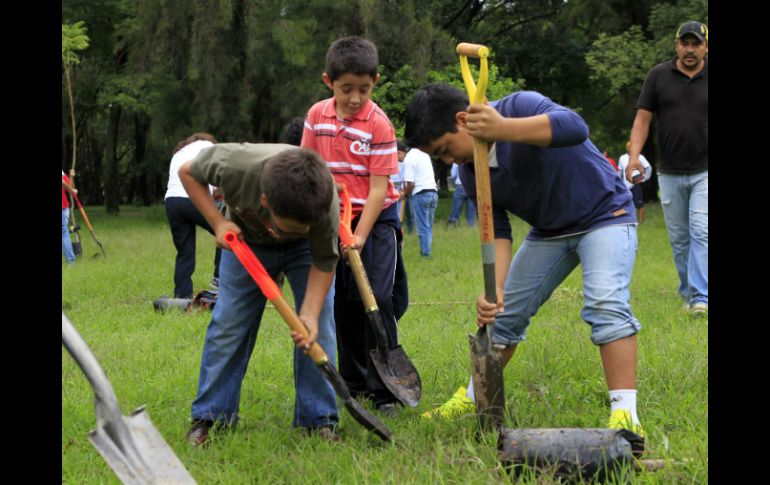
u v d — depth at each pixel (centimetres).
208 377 388
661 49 1975
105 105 2594
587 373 474
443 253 1252
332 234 356
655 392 436
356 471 332
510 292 408
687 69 679
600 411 407
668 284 880
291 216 325
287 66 2036
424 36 2127
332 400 396
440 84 371
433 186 1198
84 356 277
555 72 2955
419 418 411
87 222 1270
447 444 367
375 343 457
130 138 3744
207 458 360
